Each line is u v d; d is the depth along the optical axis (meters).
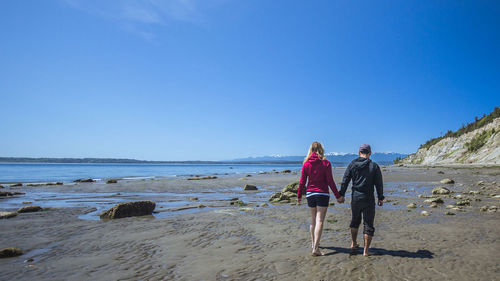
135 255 5.14
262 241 5.99
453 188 16.83
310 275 4.04
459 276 3.91
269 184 23.11
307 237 6.29
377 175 4.96
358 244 5.64
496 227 6.82
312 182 5.27
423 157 92.44
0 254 5.05
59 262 4.80
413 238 5.95
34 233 6.88
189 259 4.88
